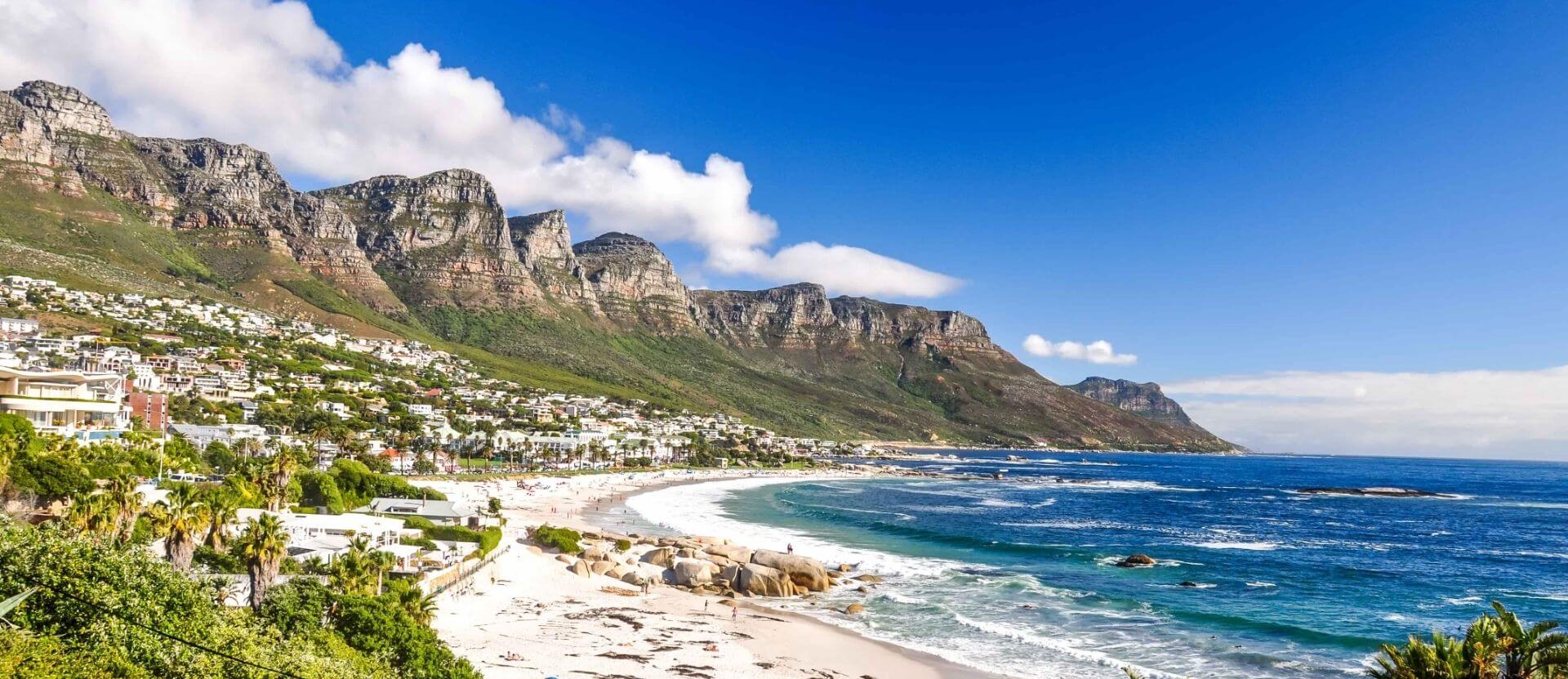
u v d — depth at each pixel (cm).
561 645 5653
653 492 19662
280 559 4931
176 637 2973
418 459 18938
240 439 15312
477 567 7681
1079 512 17162
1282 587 8488
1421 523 15800
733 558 9031
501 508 13288
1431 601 7869
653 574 8375
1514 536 13625
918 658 5850
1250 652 5994
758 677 5284
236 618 3603
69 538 3234
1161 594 8100
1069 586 8506
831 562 9769
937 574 9019
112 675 2675
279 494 8988
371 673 3641
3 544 2981
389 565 5684
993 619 6981
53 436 7819
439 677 4066
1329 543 12388
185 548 5222
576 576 8156
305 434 18188
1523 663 2967
